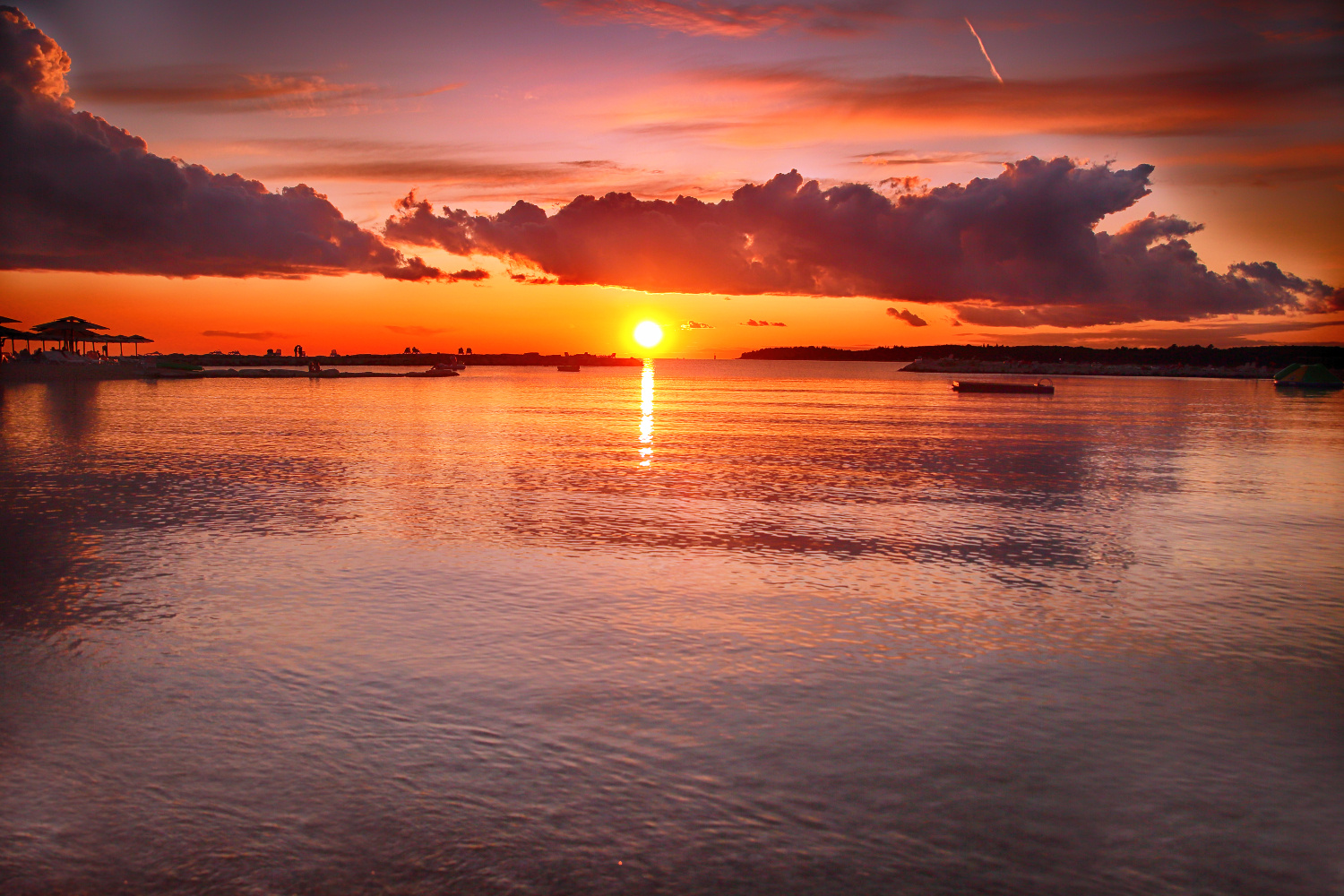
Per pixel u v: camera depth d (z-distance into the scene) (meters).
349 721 7.68
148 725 7.57
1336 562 14.47
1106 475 25.78
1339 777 6.89
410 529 16.50
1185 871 5.59
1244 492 22.50
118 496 19.91
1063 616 11.25
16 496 19.80
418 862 5.56
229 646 9.64
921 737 7.52
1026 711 8.12
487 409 55.97
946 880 5.45
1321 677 9.07
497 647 9.71
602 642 9.94
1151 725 7.84
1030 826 6.10
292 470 24.91
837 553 14.81
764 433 39.88
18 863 5.52
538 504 19.50
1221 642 10.23
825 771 6.87
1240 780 6.84
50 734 7.38
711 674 8.96
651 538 15.80
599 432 39.03
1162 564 14.28
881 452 31.98
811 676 8.92
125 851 5.66
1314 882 5.50
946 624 10.84
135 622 10.50
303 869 5.48
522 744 7.27
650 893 5.27
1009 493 21.98
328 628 10.30
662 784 6.61
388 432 37.66
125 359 118.00
